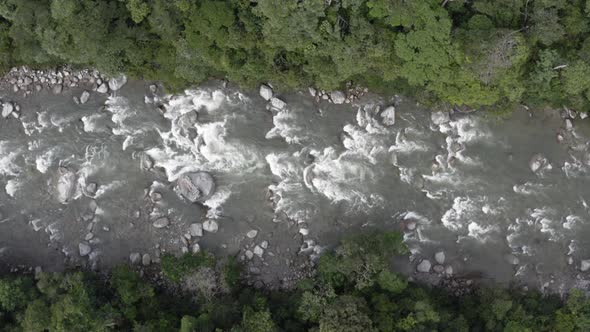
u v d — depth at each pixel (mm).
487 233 27594
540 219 27609
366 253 24344
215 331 23312
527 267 27438
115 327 24578
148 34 23984
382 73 25047
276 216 27609
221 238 27547
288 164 27828
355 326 22000
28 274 27453
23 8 22547
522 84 24453
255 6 21859
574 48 23812
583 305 24750
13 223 27828
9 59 26625
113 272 26172
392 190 27734
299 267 27250
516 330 23734
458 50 22312
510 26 23250
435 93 25625
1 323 23938
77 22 21938
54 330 22469
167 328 24406
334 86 25094
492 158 27812
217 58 23734
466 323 24250
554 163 27797
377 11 21844
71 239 27656
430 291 26797
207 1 21984
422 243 27531
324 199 27703
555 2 22484
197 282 25688
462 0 22859
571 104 26250
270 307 25641
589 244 27469
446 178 27781
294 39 22141
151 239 27516
